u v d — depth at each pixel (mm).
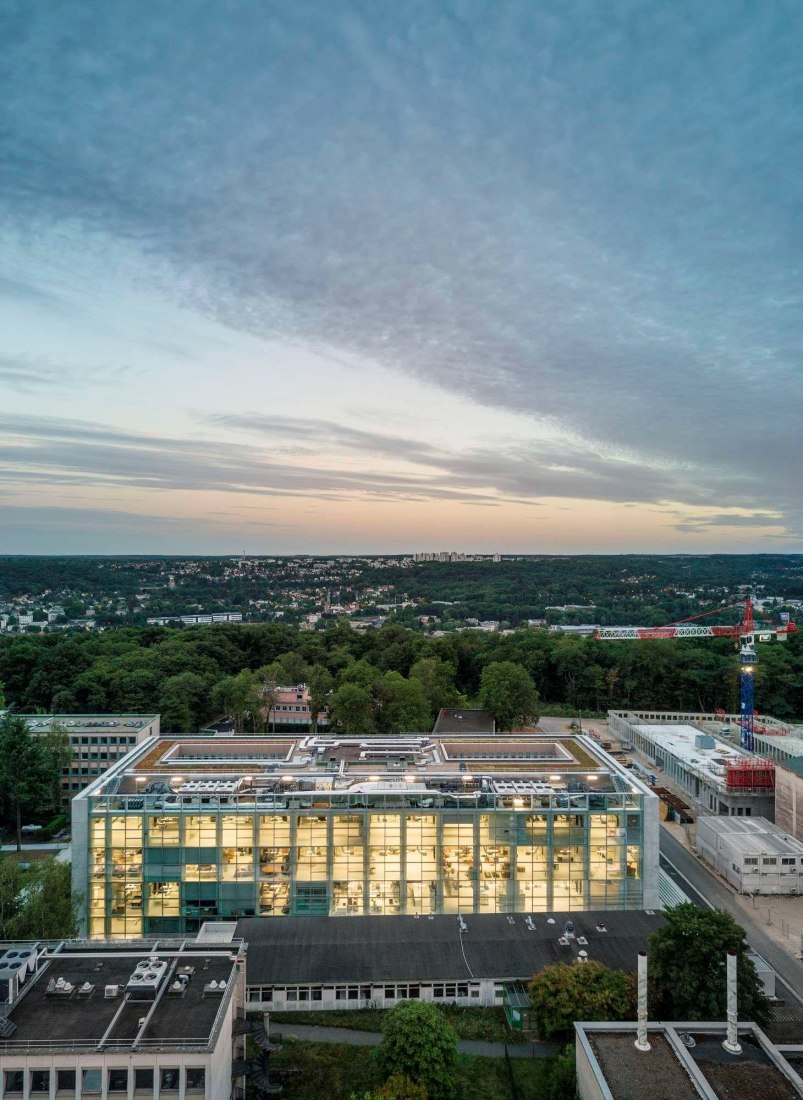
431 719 168125
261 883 89000
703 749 164000
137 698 175375
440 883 89812
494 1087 64812
